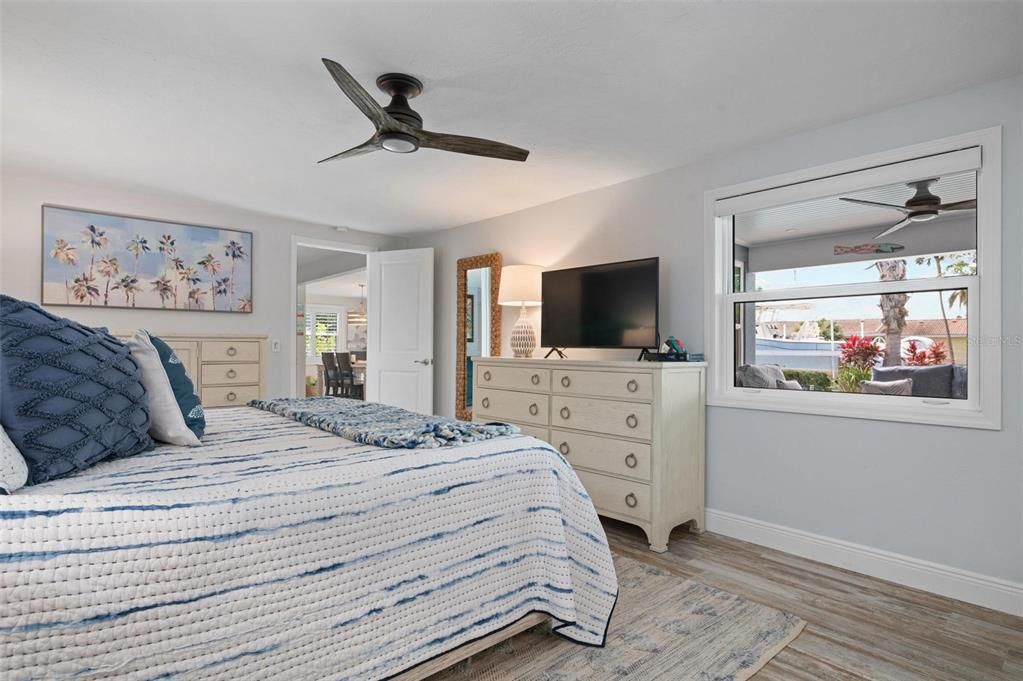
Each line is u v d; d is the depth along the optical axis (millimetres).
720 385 3135
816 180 2752
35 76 2260
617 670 1684
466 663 1714
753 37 1943
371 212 4609
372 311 5484
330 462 1502
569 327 3695
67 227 3820
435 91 2391
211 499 1181
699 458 3094
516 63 2146
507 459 1733
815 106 2498
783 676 1680
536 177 3604
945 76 2203
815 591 2312
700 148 3051
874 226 2631
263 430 2096
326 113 2625
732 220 3193
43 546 980
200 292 4383
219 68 2193
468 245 5027
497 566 1666
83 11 1805
